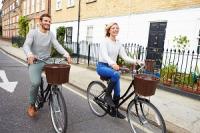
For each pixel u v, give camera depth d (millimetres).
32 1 29594
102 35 14633
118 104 4125
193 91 6594
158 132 3467
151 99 6152
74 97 6133
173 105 5727
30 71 4043
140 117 3695
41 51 4125
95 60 13836
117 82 4109
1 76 8414
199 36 8711
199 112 5277
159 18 10297
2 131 3791
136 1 11562
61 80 3422
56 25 21375
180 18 9336
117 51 4230
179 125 4445
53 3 22000
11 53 17391
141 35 11359
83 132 3965
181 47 9055
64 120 3439
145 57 9922
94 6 15312
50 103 3920
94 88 4910
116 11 13148
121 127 4285
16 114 4559
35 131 3865
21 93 6152
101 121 4516
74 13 17969
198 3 8633
